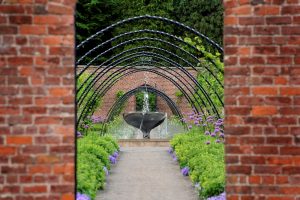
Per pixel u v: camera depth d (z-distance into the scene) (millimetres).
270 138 5352
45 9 5352
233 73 5375
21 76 5348
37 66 5352
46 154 5359
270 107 5352
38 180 5355
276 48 5352
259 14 5352
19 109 5340
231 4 5375
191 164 12430
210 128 16578
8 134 5340
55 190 5367
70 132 5371
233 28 5371
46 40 5355
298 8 5332
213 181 8969
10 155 5340
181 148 15258
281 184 5340
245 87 5367
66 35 5371
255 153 5359
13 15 5336
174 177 12539
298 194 5340
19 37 5340
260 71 5352
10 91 5336
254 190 5359
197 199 9797
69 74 5375
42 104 5355
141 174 13102
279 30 5348
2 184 5340
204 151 12906
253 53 5359
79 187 8750
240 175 5367
